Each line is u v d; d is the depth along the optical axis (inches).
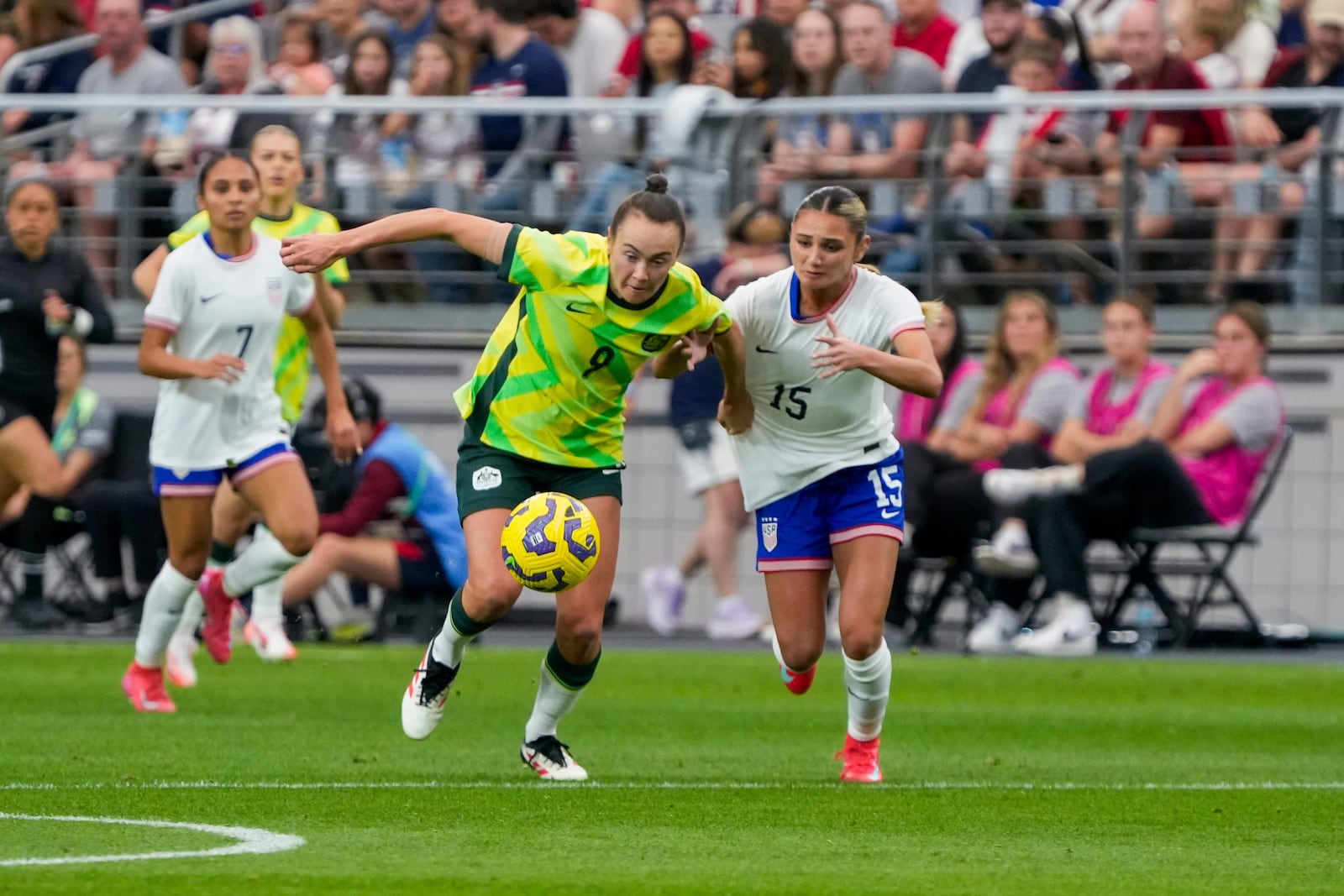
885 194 2265.0
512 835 821.2
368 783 989.8
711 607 2390.5
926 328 1013.8
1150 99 2188.7
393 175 2349.9
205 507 1326.3
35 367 1989.4
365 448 1978.3
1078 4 2529.5
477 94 2383.1
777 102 2258.9
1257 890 714.8
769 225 2039.9
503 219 2327.8
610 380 980.6
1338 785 1055.6
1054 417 2047.2
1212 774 1109.1
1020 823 890.7
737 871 737.0
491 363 992.9
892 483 1034.1
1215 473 2006.6
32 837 792.3
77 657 1829.5
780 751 1202.0
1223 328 2010.3
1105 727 1380.4
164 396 1321.4
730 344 997.8
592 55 2519.7
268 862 738.2
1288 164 2228.1
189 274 1302.9
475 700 1508.4
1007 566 1961.1
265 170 1550.2
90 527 2137.1
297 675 1691.7
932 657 1980.8
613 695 1585.9
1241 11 2410.2
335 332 2428.6
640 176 2297.0
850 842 820.0
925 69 2333.9
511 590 964.0
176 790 946.1
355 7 2677.2
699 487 2182.6
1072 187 2244.1
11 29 2706.7
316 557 1967.3
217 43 2566.4
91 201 2418.8
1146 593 2166.6
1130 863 776.3
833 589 2162.9
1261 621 2310.5
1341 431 2266.2
